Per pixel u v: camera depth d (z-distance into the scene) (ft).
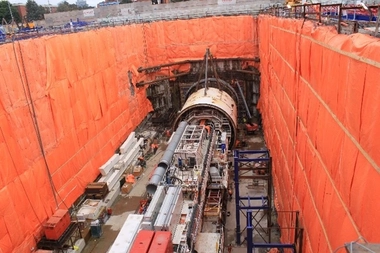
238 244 75.10
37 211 67.87
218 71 143.02
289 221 61.36
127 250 48.62
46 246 67.72
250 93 143.64
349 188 27.89
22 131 64.59
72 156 82.23
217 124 105.81
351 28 33.81
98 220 78.95
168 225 53.62
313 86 42.57
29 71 67.21
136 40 128.47
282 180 71.97
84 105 88.12
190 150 78.02
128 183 98.43
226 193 86.94
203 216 73.36
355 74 26.45
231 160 106.11
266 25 107.14
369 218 23.22
